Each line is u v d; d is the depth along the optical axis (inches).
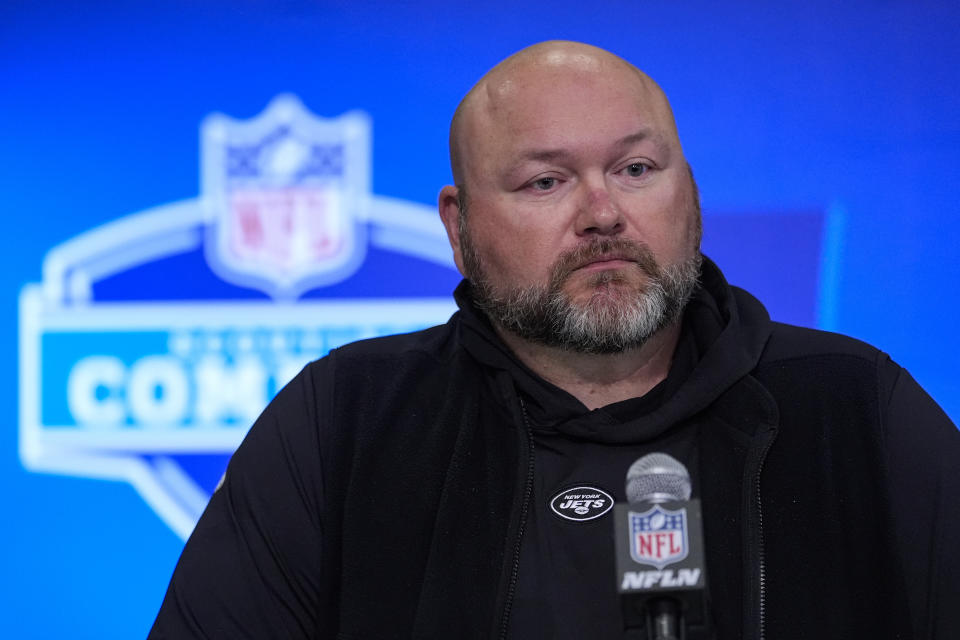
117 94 456.4
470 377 223.9
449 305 444.8
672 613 151.9
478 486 211.3
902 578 190.7
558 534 202.8
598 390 219.9
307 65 451.5
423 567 205.6
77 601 453.4
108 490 452.1
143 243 452.8
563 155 206.5
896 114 428.1
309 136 450.6
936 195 425.1
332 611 207.5
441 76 448.8
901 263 425.4
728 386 208.1
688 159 434.6
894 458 202.5
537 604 197.6
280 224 450.0
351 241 448.5
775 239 430.0
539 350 217.9
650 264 205.8
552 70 212.4
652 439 210.7
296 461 219.8
